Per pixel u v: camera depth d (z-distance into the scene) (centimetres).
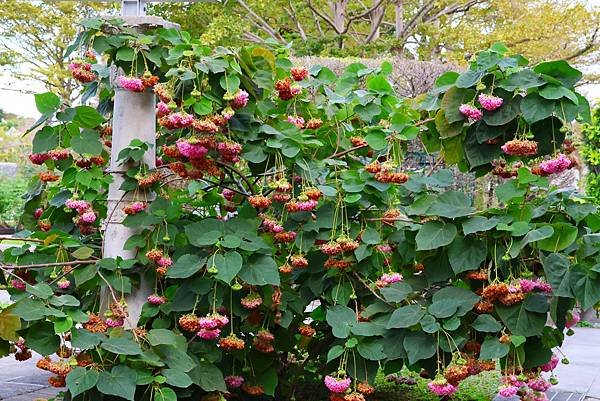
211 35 1441
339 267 304
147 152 308
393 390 424
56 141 297
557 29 1513
